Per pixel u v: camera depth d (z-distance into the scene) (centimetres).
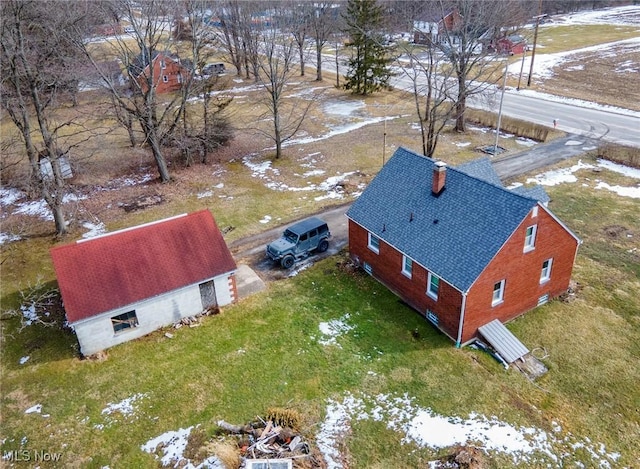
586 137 4659
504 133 4941
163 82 6694
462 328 2098
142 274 2272
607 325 2244
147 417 1852
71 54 4291
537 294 2334
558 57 8081
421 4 6962
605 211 3281
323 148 4703
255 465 1572
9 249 3105
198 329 2327
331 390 1944
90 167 4366
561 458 1638
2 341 2306
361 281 2650
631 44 8581
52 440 1775
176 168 4322
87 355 2188
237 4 6975
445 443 1697
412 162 2583
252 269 2798
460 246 2133
